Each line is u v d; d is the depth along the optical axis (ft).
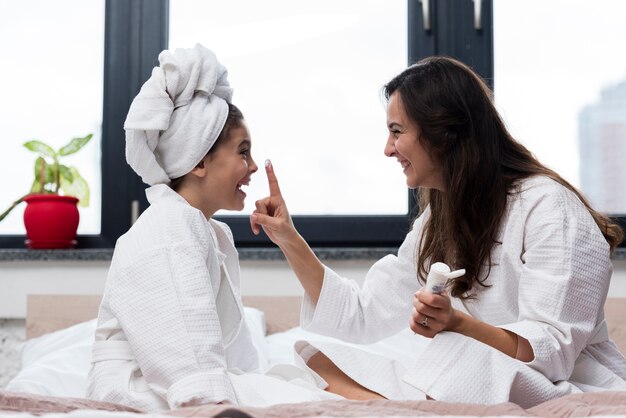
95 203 8.94
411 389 4.98
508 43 8.48
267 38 8.79
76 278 8.26
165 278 4.61
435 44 8.55
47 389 6.44
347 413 3.24
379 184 8.59
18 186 9.04
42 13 9.05
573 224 4.71
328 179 8.64
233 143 5.35
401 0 8.64
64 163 8.96
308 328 5.68
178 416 3.07
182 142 5.18
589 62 8.38
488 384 4.21
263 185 8.68
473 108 5.04
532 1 8.45
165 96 5.12
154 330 4.50
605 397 3.61
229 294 5.27
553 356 4.37
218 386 4.33
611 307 7.50
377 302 5.69
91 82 9.00
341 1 8.72
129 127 5.03
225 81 5.53
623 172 8.29
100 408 3.67
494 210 4.93
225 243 5.51
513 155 5.20
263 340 7.16
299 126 8.70
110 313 4.88
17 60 9.04
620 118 8.31
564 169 8.37
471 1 8.54
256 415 3.15
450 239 5.04
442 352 4.28
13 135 9.04
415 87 5.11
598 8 8.37
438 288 4.28
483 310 4.99
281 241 5.62
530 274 4.64
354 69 8.68
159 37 8.91
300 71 8.73
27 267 8.31
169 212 4.89
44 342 7.46
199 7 8.89
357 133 8.64
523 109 8.43
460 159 5.00
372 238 8.46
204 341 4.47
